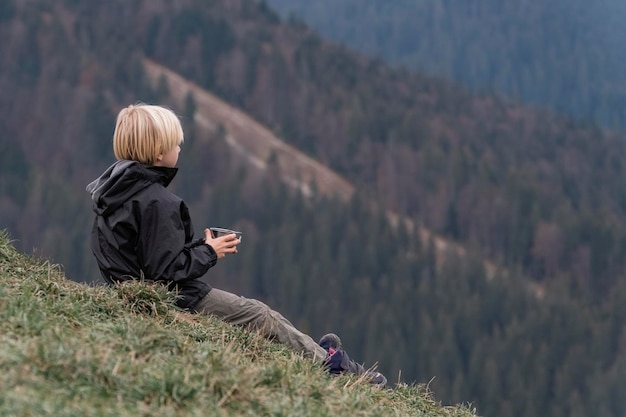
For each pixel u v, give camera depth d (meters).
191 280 7.30
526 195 194.62
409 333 143.38
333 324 146.75
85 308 6.43
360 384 6.80
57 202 159.12
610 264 179.50
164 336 5.95
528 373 131.12
